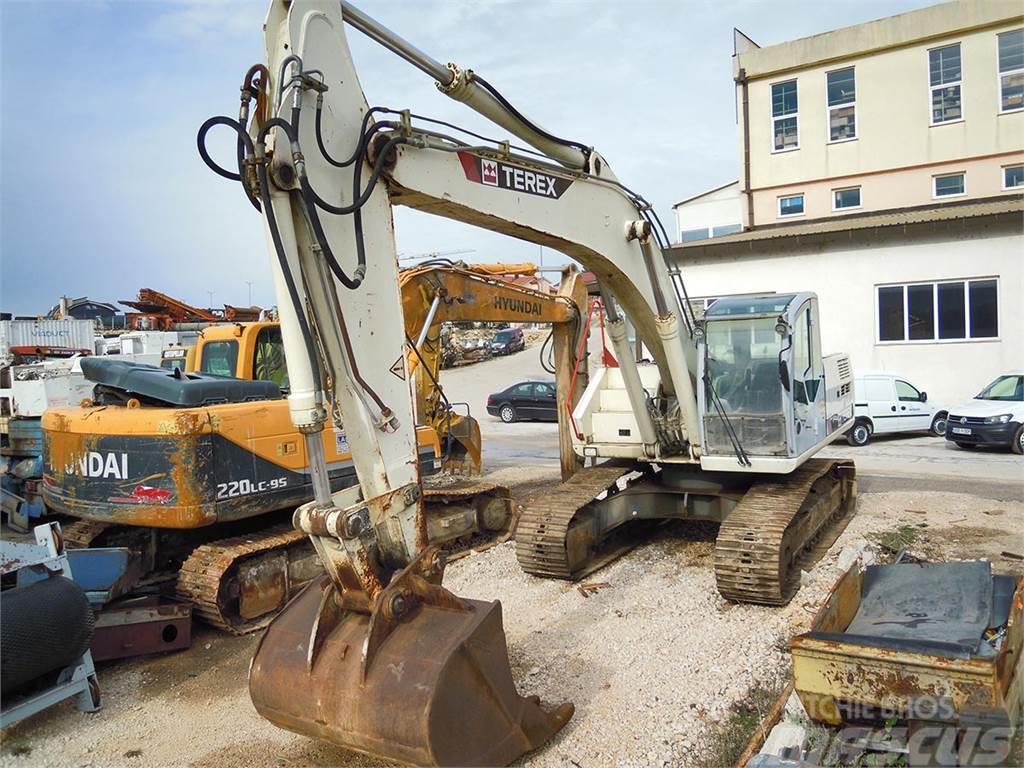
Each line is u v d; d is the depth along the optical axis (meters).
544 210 5.15
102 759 4.29
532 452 15.71
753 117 22.05
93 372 6.73
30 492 9.73
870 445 15.59
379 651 3.56
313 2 3.70
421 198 4.30
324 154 3.66
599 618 6.02
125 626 5.55
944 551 7.55
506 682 3.82
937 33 19.41
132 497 6.02
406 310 7.58
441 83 4.39
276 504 6.47
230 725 4.63
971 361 17.09
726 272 19.42
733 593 6.07
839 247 18.17
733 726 4.36
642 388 7.07
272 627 3.90
